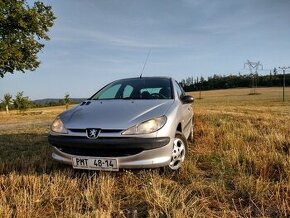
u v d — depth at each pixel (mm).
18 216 3398
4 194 3996
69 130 4559
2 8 27719
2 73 30141
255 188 4078
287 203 3637
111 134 4336
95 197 3971
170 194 3967
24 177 4590
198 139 7793
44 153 6375
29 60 31031
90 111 4930
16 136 9977
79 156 4469
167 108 4984
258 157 5629
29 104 53625
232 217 3436
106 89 6227
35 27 29953
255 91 115875
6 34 29594
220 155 5824
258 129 9805
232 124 10602
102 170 4477
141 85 6133
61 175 4652
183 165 5129
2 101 51938
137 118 4535
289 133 8539
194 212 3332
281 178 4527
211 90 141375
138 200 3926
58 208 3748
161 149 4457
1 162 5609
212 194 4035
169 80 6316
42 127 13875
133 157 4344
